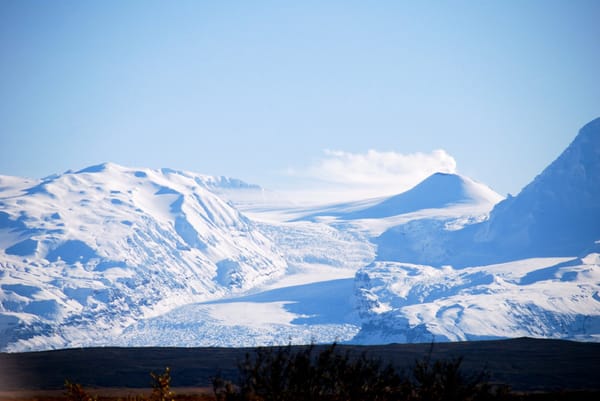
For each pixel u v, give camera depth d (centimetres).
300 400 7875
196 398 12350
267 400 7862
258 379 7925
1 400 13825
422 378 8638
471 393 8738
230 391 8050
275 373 7931
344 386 8081
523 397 12512
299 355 8050
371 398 8181
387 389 8312
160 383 8744
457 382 8662
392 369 8500
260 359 8050
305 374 7950
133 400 12600
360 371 8244
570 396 12850
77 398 9362
